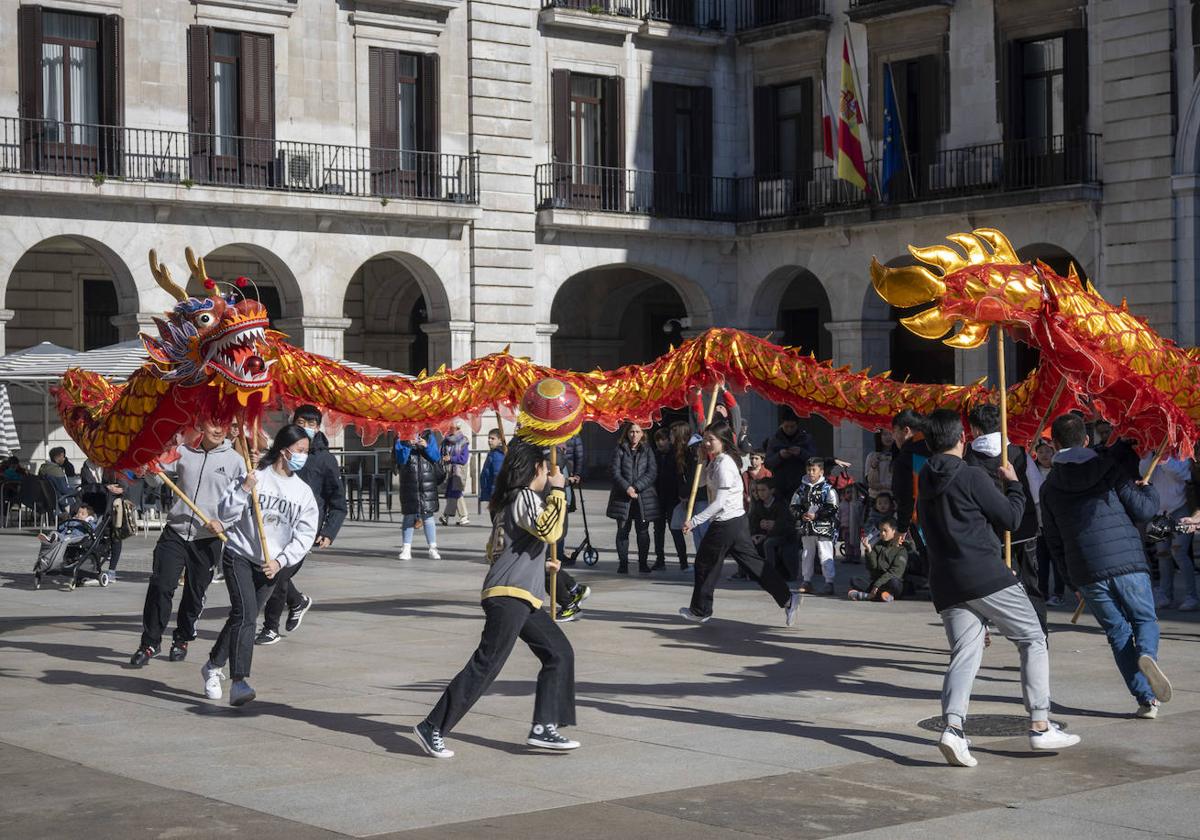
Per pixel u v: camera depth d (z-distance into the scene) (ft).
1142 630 31.35
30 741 29.53
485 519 94.48
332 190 104.22
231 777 26.48
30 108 93.86
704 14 121.60
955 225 107.45
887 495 55.77
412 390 42.04
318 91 105.19
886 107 107.86
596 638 43.24
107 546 59.98
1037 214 103.19
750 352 42.86
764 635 43.86
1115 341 34.60
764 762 27.61
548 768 27.14
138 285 96.99
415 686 35.42
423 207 107.45
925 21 109.50
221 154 101.30
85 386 41.86
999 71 105.19
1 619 48.16
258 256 104.88
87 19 97.14
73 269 108.27
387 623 46.85
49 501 82.33
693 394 44.57
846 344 114.73
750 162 122.42
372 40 107.34
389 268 122.42
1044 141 102.99
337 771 26.91
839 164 107.34
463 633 44.57
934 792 25.38
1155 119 96.68
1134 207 97.96
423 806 24.45
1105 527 31.50
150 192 95.96
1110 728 30.53
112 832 22.86
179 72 99.50
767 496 57.26
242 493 33.37
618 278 132.05
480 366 43.11
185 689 35.22
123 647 41.96
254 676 36.94
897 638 43.21
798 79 118.83
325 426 42.63
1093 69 100.48
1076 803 24.62
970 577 27.89
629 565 65.67
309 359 41.06
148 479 88.02
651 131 119.75
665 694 34.32
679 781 26.14
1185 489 48.80
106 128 96.27
